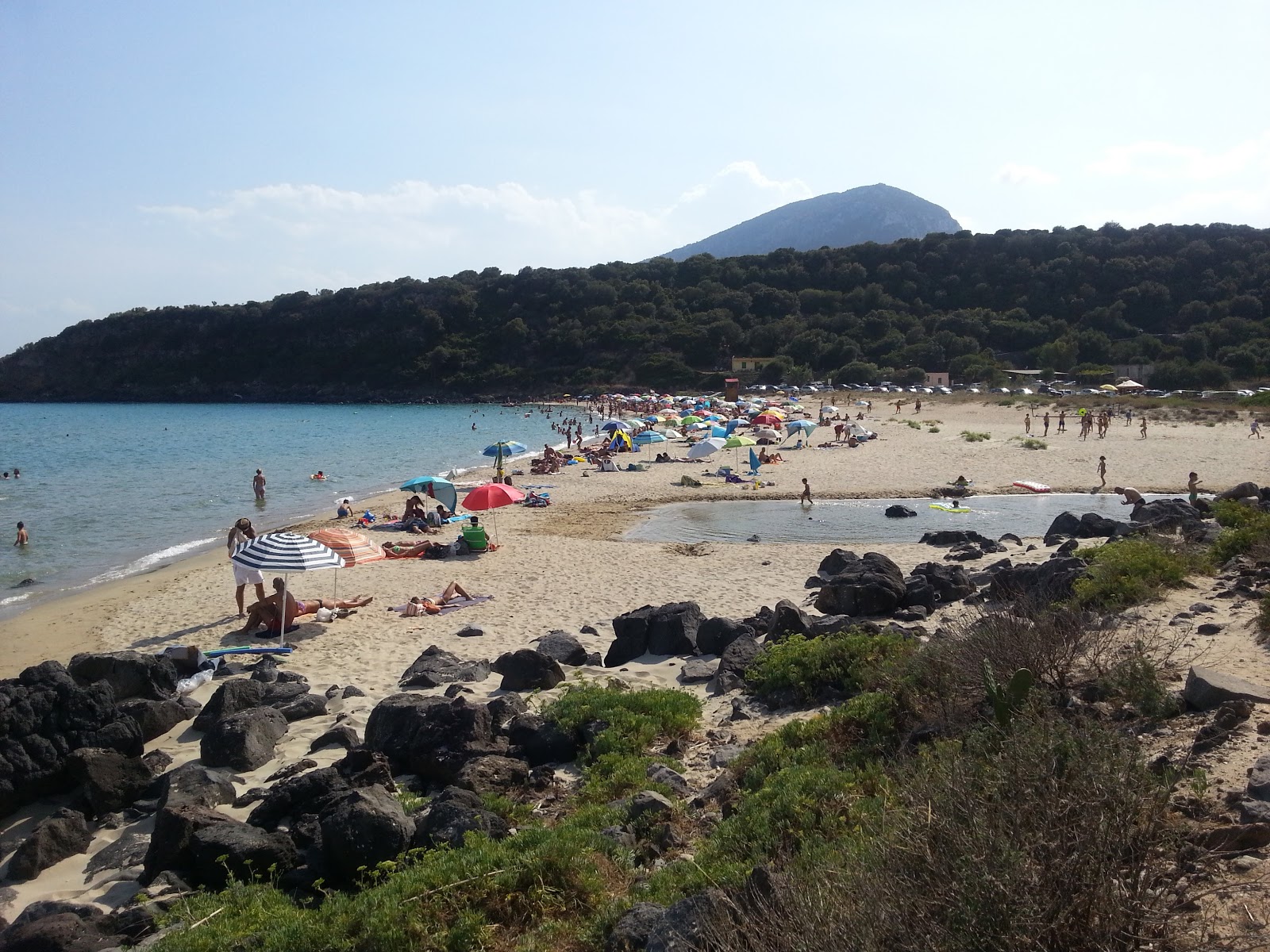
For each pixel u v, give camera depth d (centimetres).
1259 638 901
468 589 1822
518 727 927
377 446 6081
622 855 639
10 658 1477
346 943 550
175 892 671
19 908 690
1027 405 7162
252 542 1511
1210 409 6056
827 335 11750
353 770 855
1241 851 470
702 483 3528
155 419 9875
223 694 1062
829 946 368
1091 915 357
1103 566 1197
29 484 3988
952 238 13475
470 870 607
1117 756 426
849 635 1052
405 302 14738
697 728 948
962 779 426
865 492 3209
